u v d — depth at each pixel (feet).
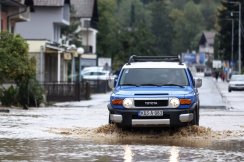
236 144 96.78
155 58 123.03
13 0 286.25
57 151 87.56
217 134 110.63
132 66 115.75
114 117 105.50
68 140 100.99
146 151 87.81
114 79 116.88
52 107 211.20
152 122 104.12
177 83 113.19
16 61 201.05
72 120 145.79
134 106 104.37
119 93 106.42
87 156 82.84
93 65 553.64
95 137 105.50
